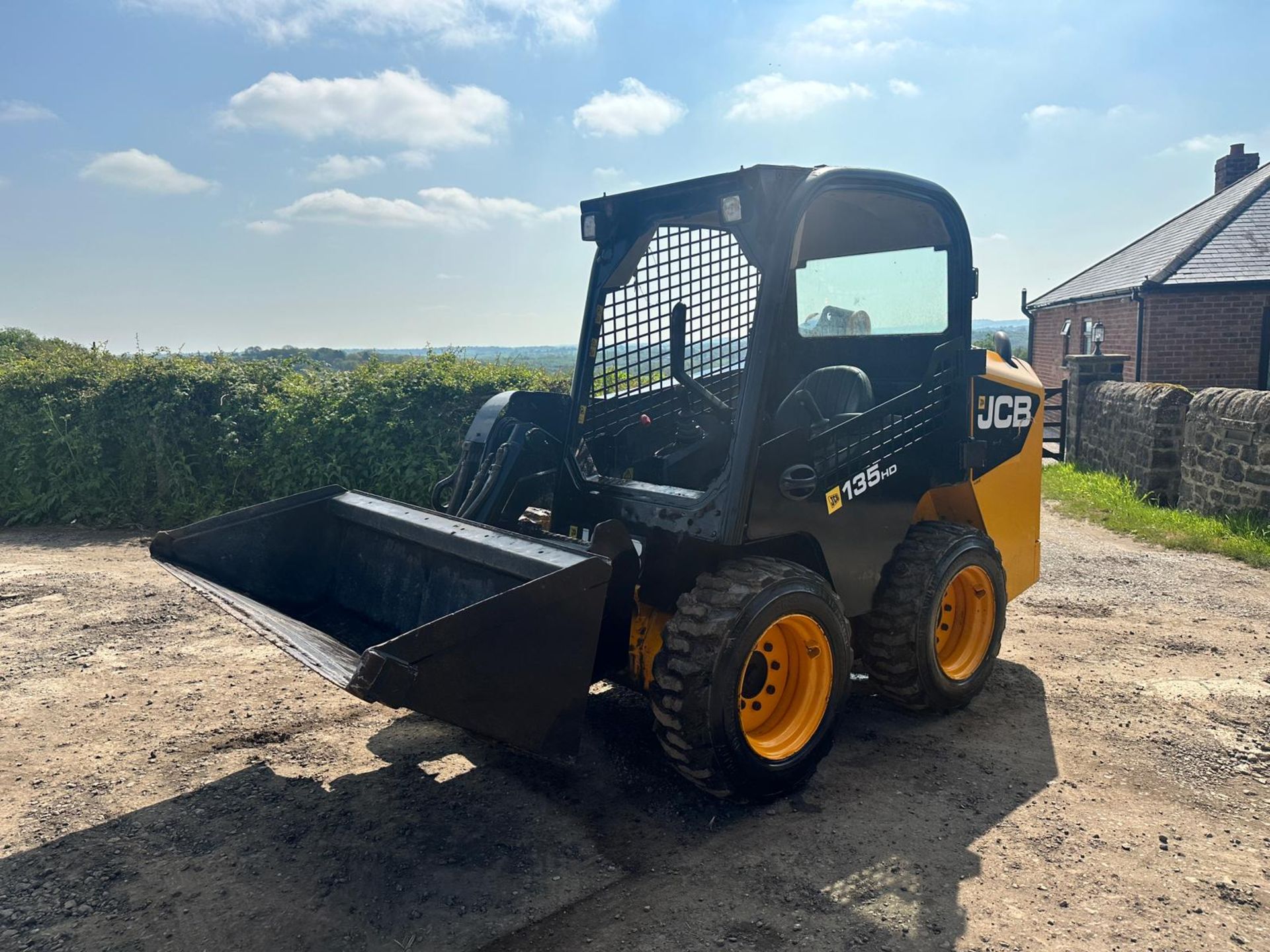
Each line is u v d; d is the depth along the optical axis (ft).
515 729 9.16
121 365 29.45
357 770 12.01
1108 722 13.51
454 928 8.70
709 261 13.38
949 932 8.59
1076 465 40.81
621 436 13.39
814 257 14.33
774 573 10.52
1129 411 34.24
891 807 11.04
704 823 10.67
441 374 28.63
